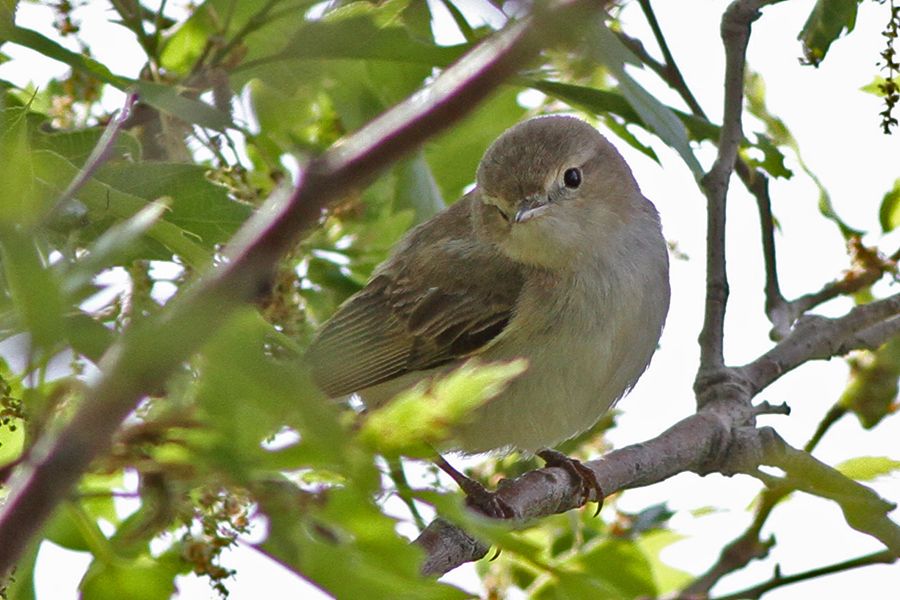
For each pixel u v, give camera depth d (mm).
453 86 3406
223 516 6453
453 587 4707
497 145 12453
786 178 11914
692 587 10836
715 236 11828
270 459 4312
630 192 12734
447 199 13680
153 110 9844
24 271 3904
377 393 12883
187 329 3375
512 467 13633
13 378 6020
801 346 12125
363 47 9188
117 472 4711
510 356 12297
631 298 12297
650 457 11000
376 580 4648
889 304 12477
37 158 6562
